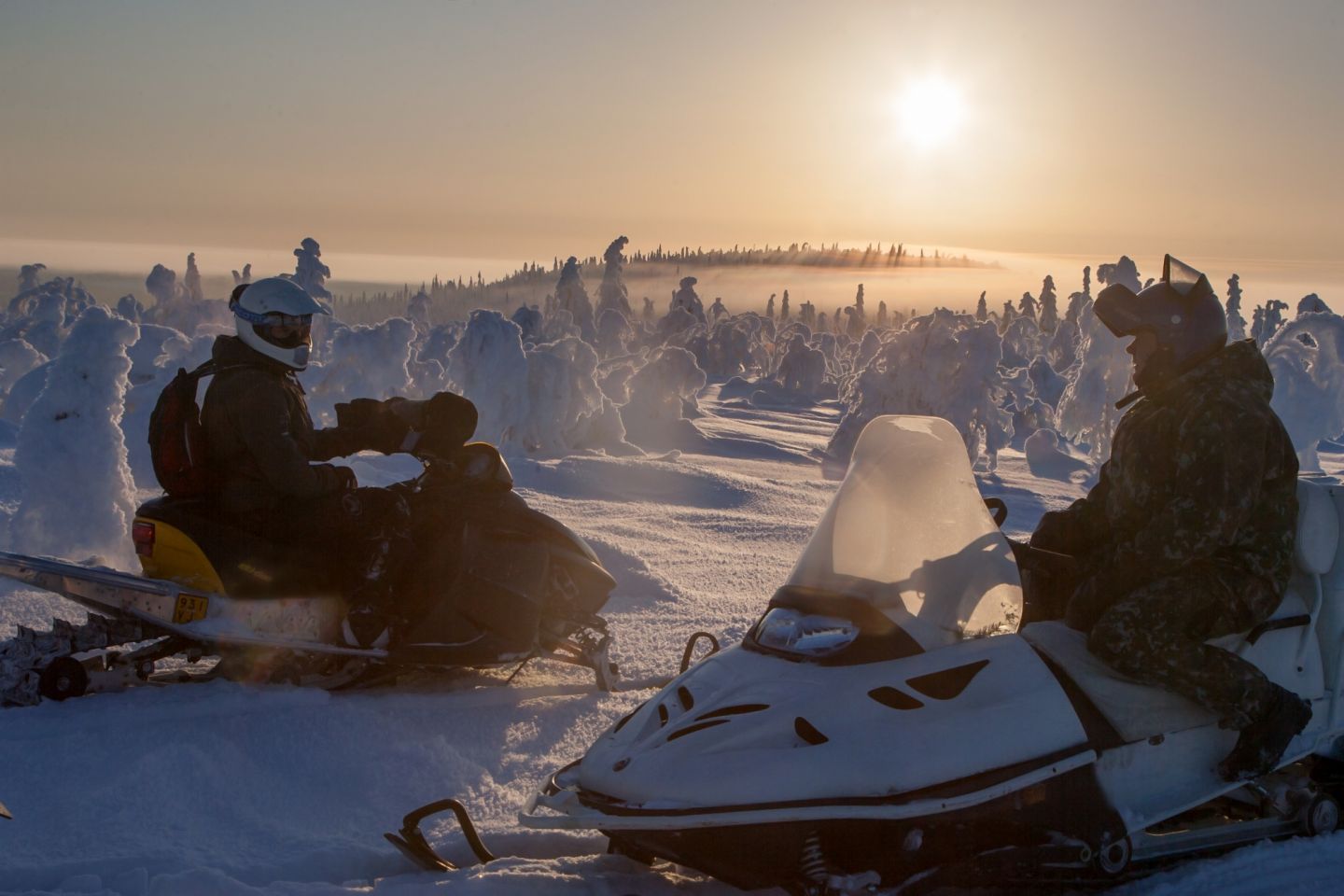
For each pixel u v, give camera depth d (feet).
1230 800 12.34
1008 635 10.68
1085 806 10.05
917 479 10.58
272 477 15.19
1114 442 11.95
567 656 17.69
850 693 9.76
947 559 10.50
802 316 411.95
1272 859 11.05
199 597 15.06
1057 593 12.16
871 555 10.49
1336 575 12.10
